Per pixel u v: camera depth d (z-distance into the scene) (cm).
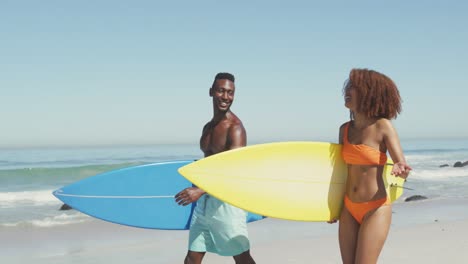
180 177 511
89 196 507
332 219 389
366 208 351
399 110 351
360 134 355
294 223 891
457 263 582
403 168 335
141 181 509
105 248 717
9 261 642
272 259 623
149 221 504
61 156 4109
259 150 390
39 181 1822
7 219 1006
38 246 736
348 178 369
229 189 382
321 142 390
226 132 416
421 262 588
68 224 928
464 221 884
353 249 369
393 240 712
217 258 619
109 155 4331
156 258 652
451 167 2495
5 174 1883
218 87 412
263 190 387
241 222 411
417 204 1204
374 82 345
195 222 418
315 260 618
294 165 390
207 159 380
